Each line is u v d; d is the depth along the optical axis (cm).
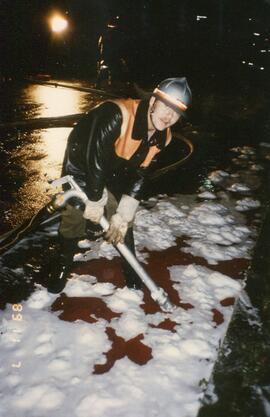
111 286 284
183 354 228
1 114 784
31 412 189
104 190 231
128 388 203
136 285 279
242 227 390
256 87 1388
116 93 1079
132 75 1401
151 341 236
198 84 1370
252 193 485
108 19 1614
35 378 206
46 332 234
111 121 212
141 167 231
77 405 193
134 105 214
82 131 233
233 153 656
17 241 330
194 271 307
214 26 2277
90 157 217
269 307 261
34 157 568
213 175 533
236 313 253
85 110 859
